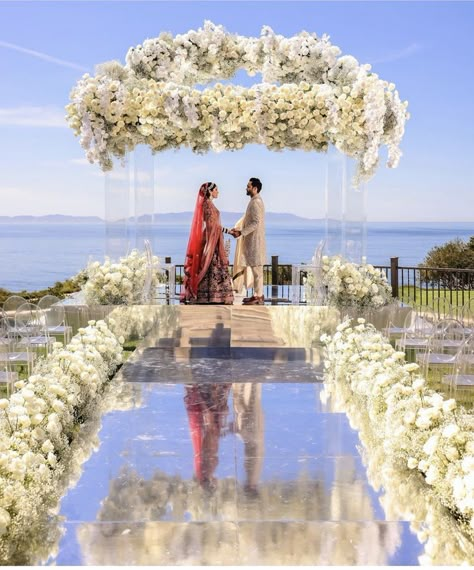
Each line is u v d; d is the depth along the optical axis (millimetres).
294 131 7637
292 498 3840
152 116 7461
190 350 8125
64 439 4438
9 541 3219
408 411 4281
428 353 6484
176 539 3352
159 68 7668
